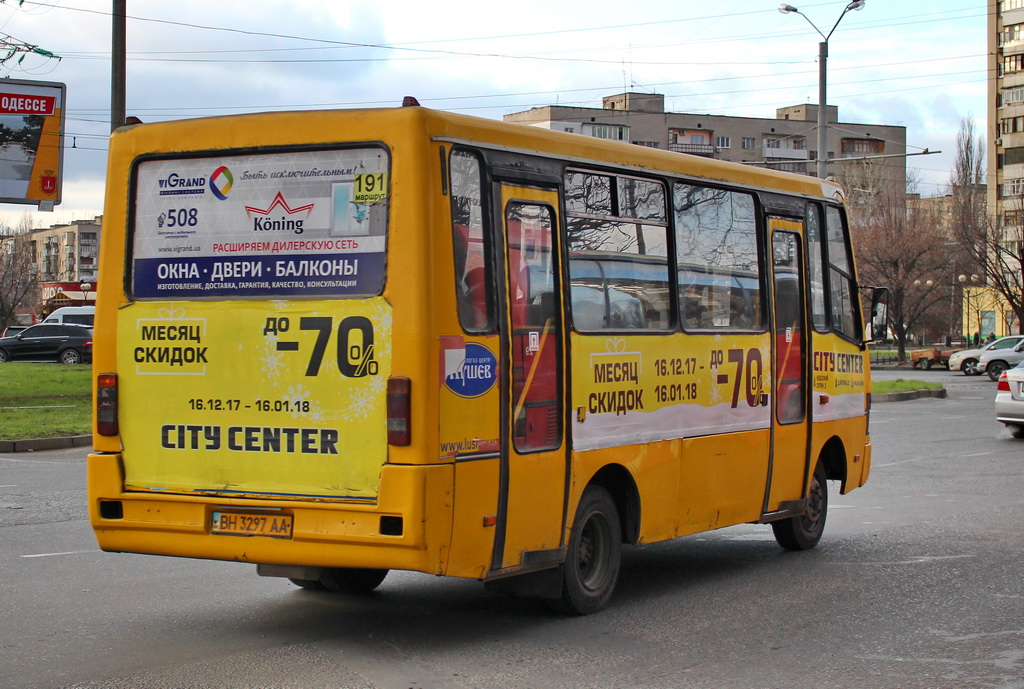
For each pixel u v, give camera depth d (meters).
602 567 7.53
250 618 7.15
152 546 6.54
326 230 6.23
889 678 5.98
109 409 6.66
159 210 6.63
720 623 7.24
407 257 6.02
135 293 6.65
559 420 6.91
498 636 6.79
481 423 6.29
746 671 6.09
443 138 6.18
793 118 112.12
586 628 7.04
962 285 60.78
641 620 7.29
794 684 5.85
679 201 8.25
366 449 6.05
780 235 9.55
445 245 6.13
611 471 7.54
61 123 25.06
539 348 6.77
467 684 5.75
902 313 57.81
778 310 9.45
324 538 6.10
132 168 6.70
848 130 109.81
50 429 19.09
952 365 49.66
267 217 6.36
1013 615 7.50
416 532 5.90
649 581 8.66
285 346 6.25
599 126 98.06
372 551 6.02
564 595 7.18
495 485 6.37
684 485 8.17
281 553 6.21
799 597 8.05
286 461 6.24
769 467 9.25
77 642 6.50
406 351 5.98
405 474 5.93
